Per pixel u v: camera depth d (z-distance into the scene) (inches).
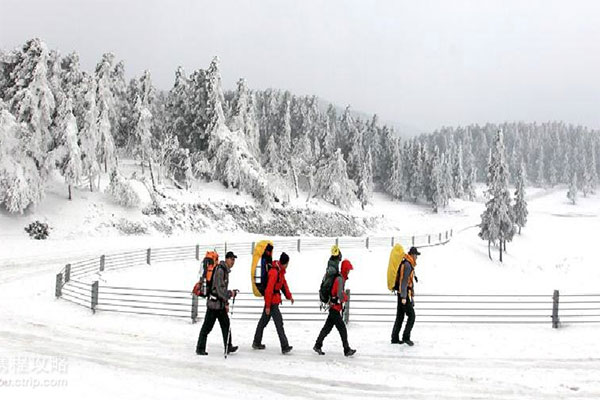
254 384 284.4
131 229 1472.7
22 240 1159.6
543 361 344.8
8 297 596.4
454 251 1831.9
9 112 1306.6
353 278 1113.4
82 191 1583.4
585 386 293.4
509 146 7396.7
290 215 2130.9
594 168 5935.0
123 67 2145.7
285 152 2819.9
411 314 384.5
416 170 3759.8
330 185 2554.1
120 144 2202.3
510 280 1475.1
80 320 471.8
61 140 1413.6
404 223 2947.8
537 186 6407.5
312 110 4055.1
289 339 407.2
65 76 1852.9
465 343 393.7
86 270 829.8
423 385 291.1
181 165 1962.4
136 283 803.4
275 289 362.0
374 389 282.7
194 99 2151.8
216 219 1812.3
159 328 442.6
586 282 1453.0
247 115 2380.7
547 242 2696.9
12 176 1208.2
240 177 2044.8
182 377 291.7
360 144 3331.7
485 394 277.4
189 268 1000.9
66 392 244.4
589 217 3875.5
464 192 4650.6
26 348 349.4
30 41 1353.3
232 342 393.4
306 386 284.7
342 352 365.1
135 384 268.2
